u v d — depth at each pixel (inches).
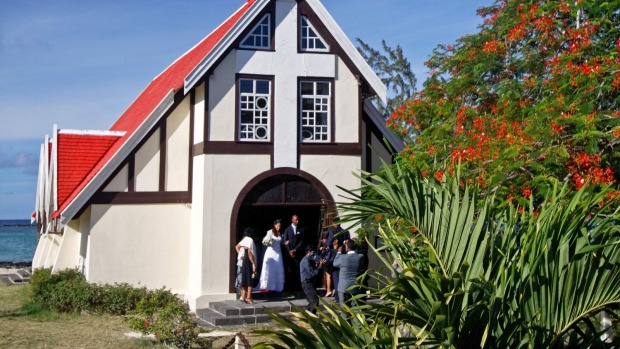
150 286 773.3
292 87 768.9
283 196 765.9
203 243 735.7
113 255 763.4
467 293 235.1
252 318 674.2
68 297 712.4
